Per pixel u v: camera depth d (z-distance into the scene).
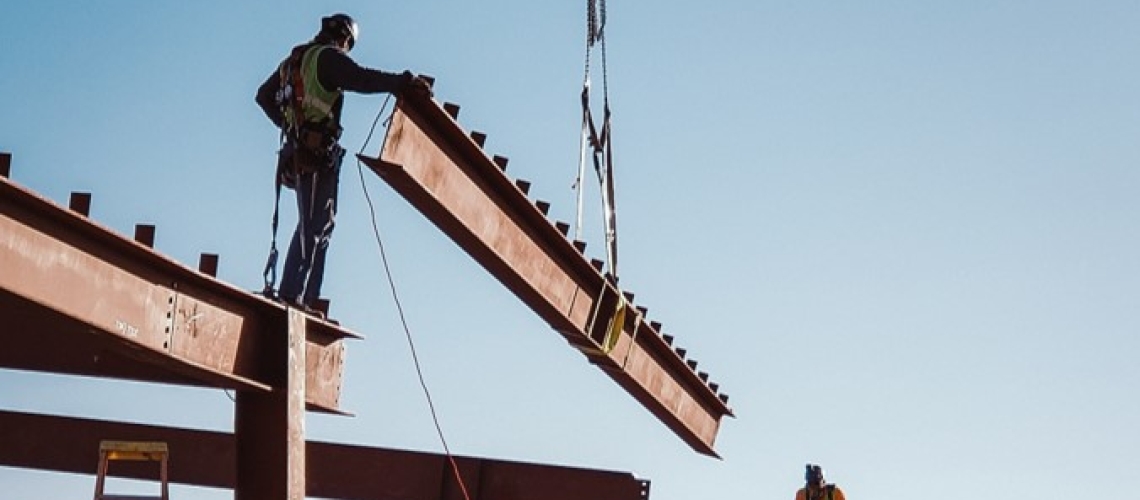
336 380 12.87
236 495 11.52
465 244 13.26
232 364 11.23
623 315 16.09
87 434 17.84
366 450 17.94
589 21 14.91
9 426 17.81
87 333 9.77
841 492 21.62
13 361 12.77
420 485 17.84
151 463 17.78
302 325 11.79
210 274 10.93
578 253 14.84
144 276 10.17
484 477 17.91
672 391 18.41
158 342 10.33
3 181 8.67
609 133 15.45
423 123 11.95
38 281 9.16
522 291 14.28
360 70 11.43
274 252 11.64
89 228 9.43
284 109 11.80
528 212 13.88
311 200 11.82
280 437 11.52
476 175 12.98
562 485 17.83
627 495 17.69
